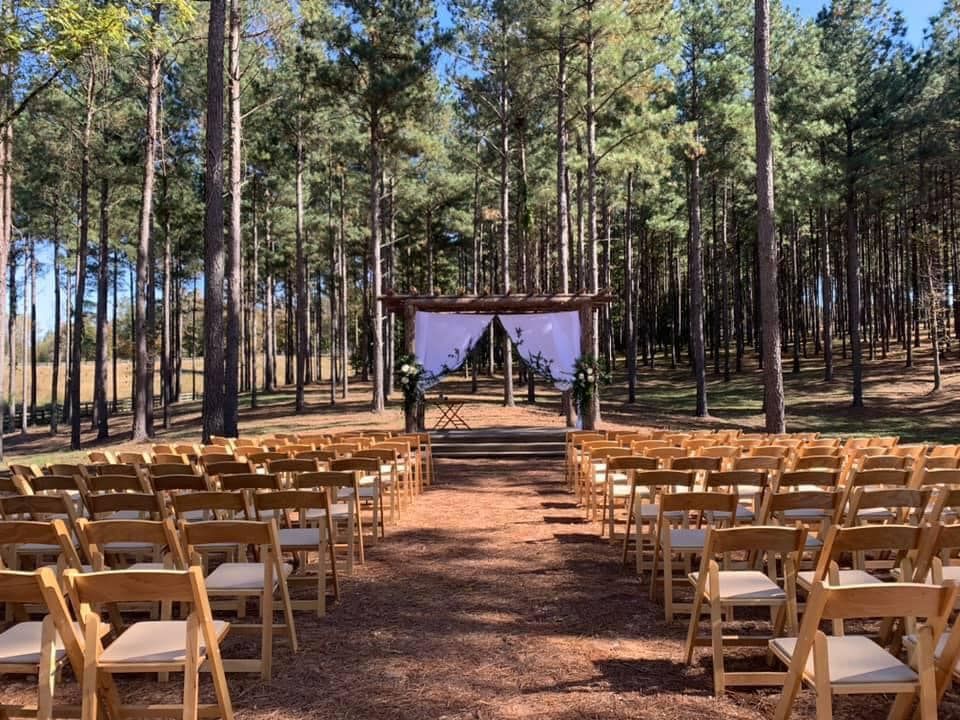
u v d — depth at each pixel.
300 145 25.86
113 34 10.81
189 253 33.34
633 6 18.89
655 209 32.19
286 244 35.00
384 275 36.53
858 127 23.55
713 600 3.76
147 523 3.88
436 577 6.00
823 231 30.84
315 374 53.44
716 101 22.59
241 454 8.57
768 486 5.74
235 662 3.98
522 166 26.58
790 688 2.96
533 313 16.59
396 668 4.11
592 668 4.09
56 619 2.94
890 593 2.77
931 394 26.62
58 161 22.12
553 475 12.04
